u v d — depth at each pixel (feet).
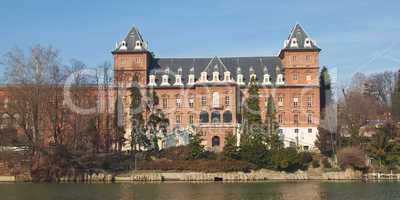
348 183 331.57
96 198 245.04
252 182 342.64
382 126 412.77
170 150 404.77
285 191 276.62
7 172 337.52
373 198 247.29
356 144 406.41
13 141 335.67
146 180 349.20
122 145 409.90
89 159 352.28
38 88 325.42
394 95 565.12
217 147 448.65
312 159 390.83
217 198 245.04
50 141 336.70
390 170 380.99
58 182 330.54
